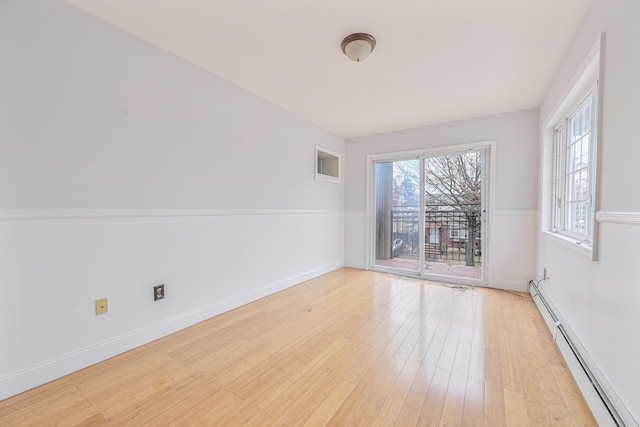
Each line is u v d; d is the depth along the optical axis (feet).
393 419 4.28
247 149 9.37
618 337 4.06
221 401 4.69
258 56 7.31
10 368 4.76
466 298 10.00
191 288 7.71
